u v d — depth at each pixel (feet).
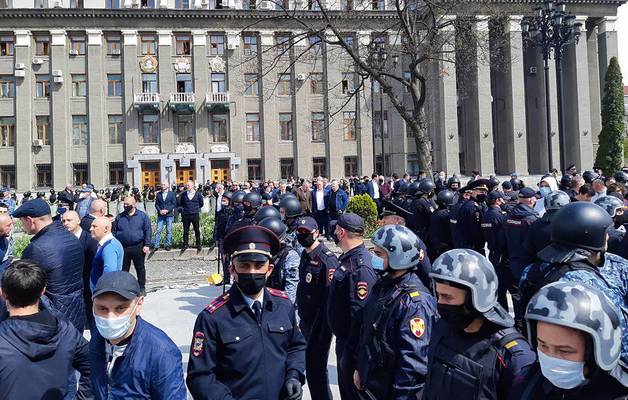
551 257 10.77
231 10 139.85
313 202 55.21
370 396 10.40
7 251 19.43
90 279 19.26
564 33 62.34
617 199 17.93
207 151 141.49
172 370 9.14
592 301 5.97
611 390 6.06
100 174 137.90
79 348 10.78
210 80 143.23
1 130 139.13
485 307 7.86
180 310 30.73
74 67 140.15
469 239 26.40
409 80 67.15
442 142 142.82
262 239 10.05
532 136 158.40
